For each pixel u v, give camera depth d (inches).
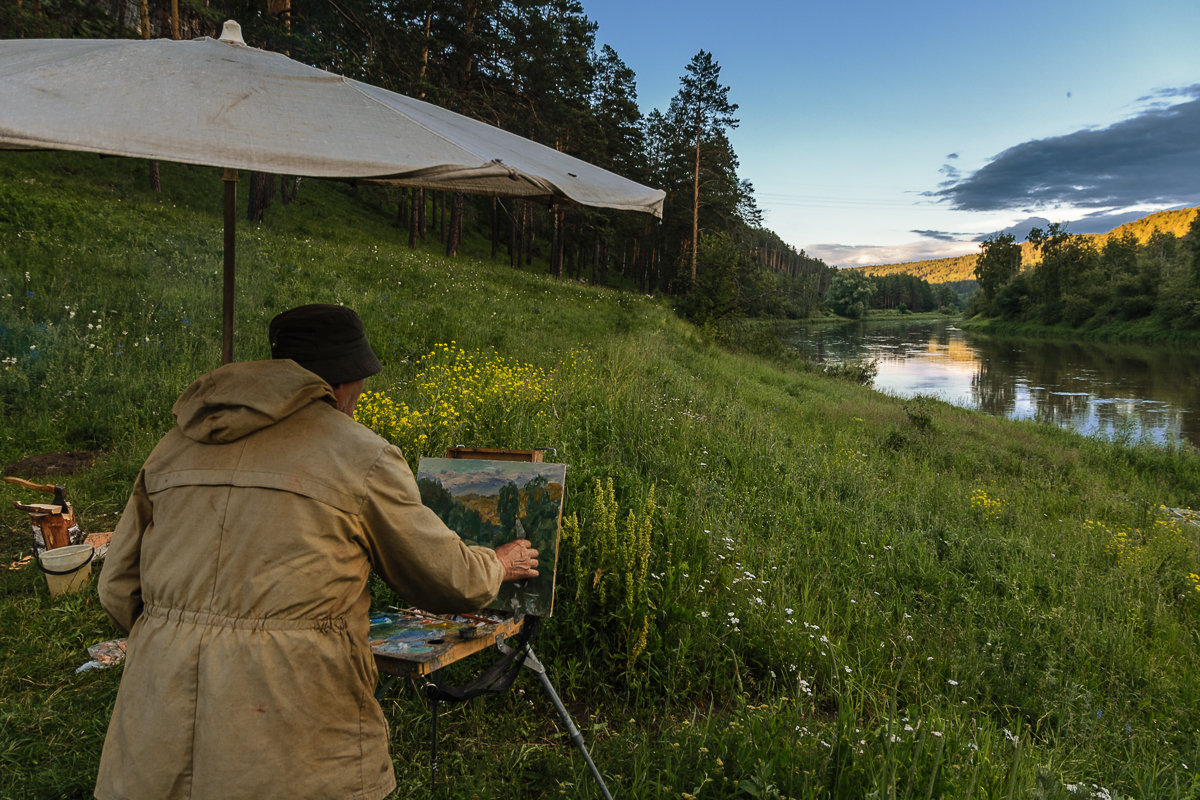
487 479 92.7
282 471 55.0
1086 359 1784.0
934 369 1476.4
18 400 287.9
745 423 378.6
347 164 52.3
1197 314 2503.7
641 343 662.5
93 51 57.9
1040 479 421.4
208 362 353.7
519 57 1285.7
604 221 1834.4
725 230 2023.9
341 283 573.0
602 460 229.3
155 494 57.9
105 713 114.0
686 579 151.8
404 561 59.3
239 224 799.1
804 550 214.4
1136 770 121.2
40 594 152.0
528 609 87.3
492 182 87.5
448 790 99.3
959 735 111.8
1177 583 240.2
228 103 54.5
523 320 641.6
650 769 104.1
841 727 108.6
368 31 944.3
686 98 1770.4
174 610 55.0
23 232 498.3
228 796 50.6
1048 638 174.1
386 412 225.6
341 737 55.7
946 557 239.0
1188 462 517.7
